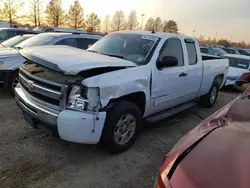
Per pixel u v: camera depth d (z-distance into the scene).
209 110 6.36
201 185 1.43
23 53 3.53
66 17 41.19
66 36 7.23
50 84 3.04
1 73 5.49
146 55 3.93
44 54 3.29
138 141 4.05
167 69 4.16
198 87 5.37
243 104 2.73
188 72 4.76
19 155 3.29
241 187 1.36
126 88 3.32
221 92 9.17
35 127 3.36
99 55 3.69
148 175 3.11
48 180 2.83
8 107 5.08
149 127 4.72
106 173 3.07
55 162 3.21
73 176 2.95
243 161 1.57
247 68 10.09
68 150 3.54
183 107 5.02
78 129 2.90
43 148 3.53
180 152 1.84
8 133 3.91
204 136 2.01
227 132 2.03
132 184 2.90
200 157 1.68
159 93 4.06
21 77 3.74
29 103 3.30
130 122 3.60
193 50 5.09
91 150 3.59
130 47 4.22
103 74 3.07
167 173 1.66
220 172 1.50
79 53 3.59
